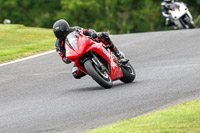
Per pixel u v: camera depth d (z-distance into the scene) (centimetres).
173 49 5153
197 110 2483
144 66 4275
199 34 6109
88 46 3167
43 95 3359
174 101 2827
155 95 3011
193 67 3903
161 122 2297
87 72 3347
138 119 2409
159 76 3662
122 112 2664
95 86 3519
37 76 4212
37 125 2538
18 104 3122
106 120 2528
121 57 3503
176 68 3947
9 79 4162
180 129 2155
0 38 6606
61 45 3338
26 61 5034
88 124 2478
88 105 2889
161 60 4528
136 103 2842
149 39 6122
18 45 6088
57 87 3638
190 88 3128
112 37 6656
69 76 4091
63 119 2614
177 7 7944
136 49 5412
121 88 3331
